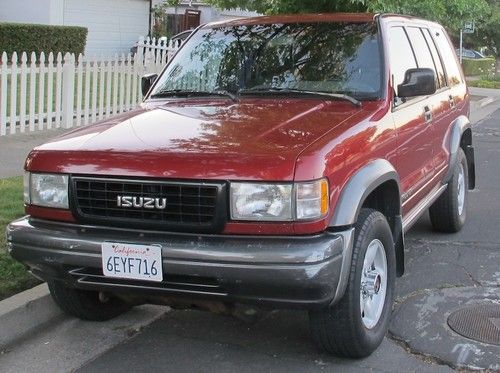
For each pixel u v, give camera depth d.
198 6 27.45
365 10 8.77
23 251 4.24
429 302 5.43
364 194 4.17
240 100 5.10
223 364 4.45
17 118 11.24
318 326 4.20
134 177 3.99
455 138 6.77
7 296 5.19
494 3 29.19
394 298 5.30
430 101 6.04
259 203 3.81
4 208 6.94
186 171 3.89
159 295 4.07
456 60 7.59
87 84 12.16
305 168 3.81
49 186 4.23
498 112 21.23
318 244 3.79
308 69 5.29
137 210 4.01
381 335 4.55
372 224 4.31
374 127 4.59
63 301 4.85
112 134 4.41
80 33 21.92
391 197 4.88
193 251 3.82
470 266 6.33
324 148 3.98
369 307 4.46
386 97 4.97
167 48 16.55
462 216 7.47
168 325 5.09
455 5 12.20
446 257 6.58
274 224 3.81
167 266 3.87
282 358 4.52
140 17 26.27
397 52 5.56
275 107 4.83
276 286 3.76
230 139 4.12
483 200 9.01
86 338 4.87
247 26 5.88
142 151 4.05
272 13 9.29
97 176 4.07
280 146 3.97
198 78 5.57
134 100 13.35
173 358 4.55
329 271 3.79
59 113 11.90
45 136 11.30
